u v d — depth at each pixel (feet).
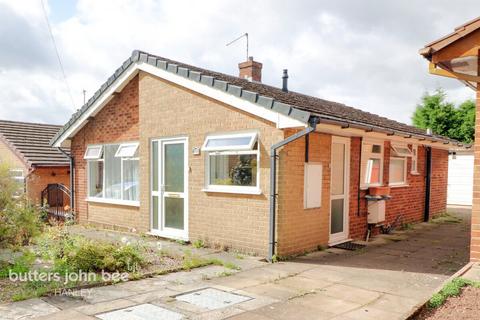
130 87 36.78
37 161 50.75
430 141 39.83
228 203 27.61
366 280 20.70
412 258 26.03
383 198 33.27
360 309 16.33
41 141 57.93
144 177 34.30
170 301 17.28
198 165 29.66
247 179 26.81
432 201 46.42
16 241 22.81
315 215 27.71
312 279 20.81
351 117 31.50
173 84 31.42
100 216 39.91
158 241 31.19
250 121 26.13
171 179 32.35
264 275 21.52
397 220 38.86
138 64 33.88
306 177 26.58
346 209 31.30
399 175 39.96
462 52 17.26
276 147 24.31
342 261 24.94
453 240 32.94
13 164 24.08
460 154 65.05
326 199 28.73
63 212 45.91
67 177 53.78
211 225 28.73
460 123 90.02
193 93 29.89
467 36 17.13
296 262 24.48
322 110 29.14
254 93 25.05
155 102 33.14
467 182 64.59
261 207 25.62
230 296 18.01
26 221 22.98
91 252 22.63
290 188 25.35
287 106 23.25
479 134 19.10
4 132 56.54
